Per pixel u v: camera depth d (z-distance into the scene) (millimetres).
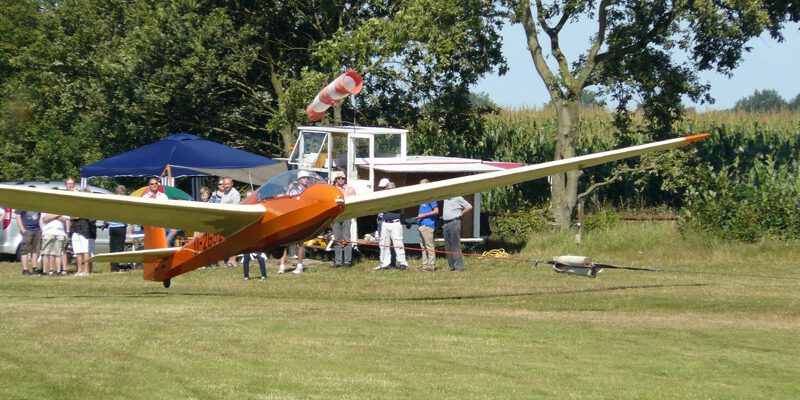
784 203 48094
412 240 48875
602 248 48375
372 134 47812
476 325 25547
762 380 19266
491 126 73125
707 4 51000
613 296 32625
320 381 18375
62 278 39969
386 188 42875
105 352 20797
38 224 42875
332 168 48375
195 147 52031
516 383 18547
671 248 46750
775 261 44188
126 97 60062
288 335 23297
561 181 56469
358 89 26125
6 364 19531
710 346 22875
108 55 60562
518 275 39781
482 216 51375
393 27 56625
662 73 58688
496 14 59031
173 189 47906
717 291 33656
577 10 56250
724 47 58844
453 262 42188
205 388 17672
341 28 57500
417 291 34656
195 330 23766
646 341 23453
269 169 52812
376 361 20312
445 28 57688
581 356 21406
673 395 17844
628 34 56312
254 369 19359
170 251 33812
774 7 56844
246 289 35469
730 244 46781
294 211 28766
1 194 26453
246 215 29109
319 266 45094
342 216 32844
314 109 28062
